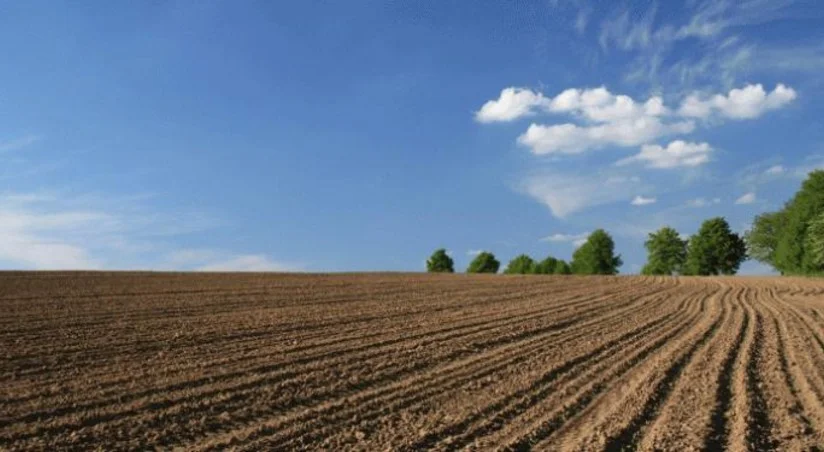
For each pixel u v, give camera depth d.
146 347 12.32
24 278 26.25
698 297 29.98
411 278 37.84
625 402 9.53
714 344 15.48
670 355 13.62
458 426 8.12
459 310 21.17
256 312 18.38
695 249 73.94
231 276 33.59
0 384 9.29
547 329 17.33
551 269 85.25
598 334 16.56
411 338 14.82
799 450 7.61
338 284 30.45
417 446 7.28
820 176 58.84
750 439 7.96
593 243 75.94
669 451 7.36
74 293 21.27
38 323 14.64
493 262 77.94
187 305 19.25
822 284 40.25
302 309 19.69
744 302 28.05
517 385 10.46
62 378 9.73
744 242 72.69
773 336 17.22
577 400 9.61
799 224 58.34
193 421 7.91
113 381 9.61
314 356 12.12
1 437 7.09
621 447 7.50
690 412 9.06
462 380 10.75
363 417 8.41
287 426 7.91
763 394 10.38
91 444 6.99
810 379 11.70
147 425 7.69
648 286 36.78
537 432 7.96
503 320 18.78
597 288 33.84
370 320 17.70
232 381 9.93
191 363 11.07
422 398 9.51
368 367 11.44
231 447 7.06
